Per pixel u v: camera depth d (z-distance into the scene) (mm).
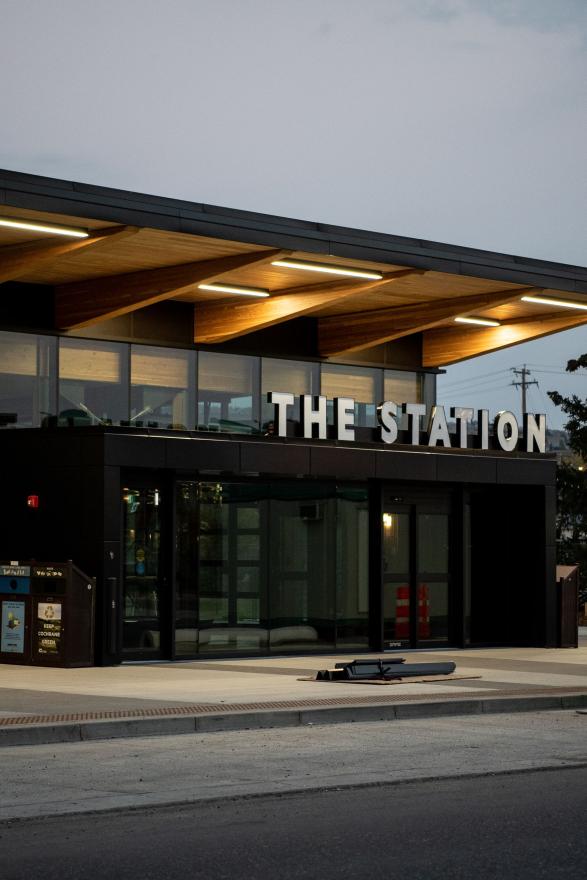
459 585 26828
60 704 15578
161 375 25422
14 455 22562
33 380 23922
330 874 7633
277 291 25078
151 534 22797
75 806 9789
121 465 21750
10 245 21375
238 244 21266
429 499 26547
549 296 26438
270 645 24219
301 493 24781
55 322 24188
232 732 14359
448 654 25469
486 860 8016
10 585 21484
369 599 25594
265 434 24406
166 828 9008
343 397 28078
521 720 15820
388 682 19125
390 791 10586
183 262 22625
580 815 9523
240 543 23953
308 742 13523
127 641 22406
